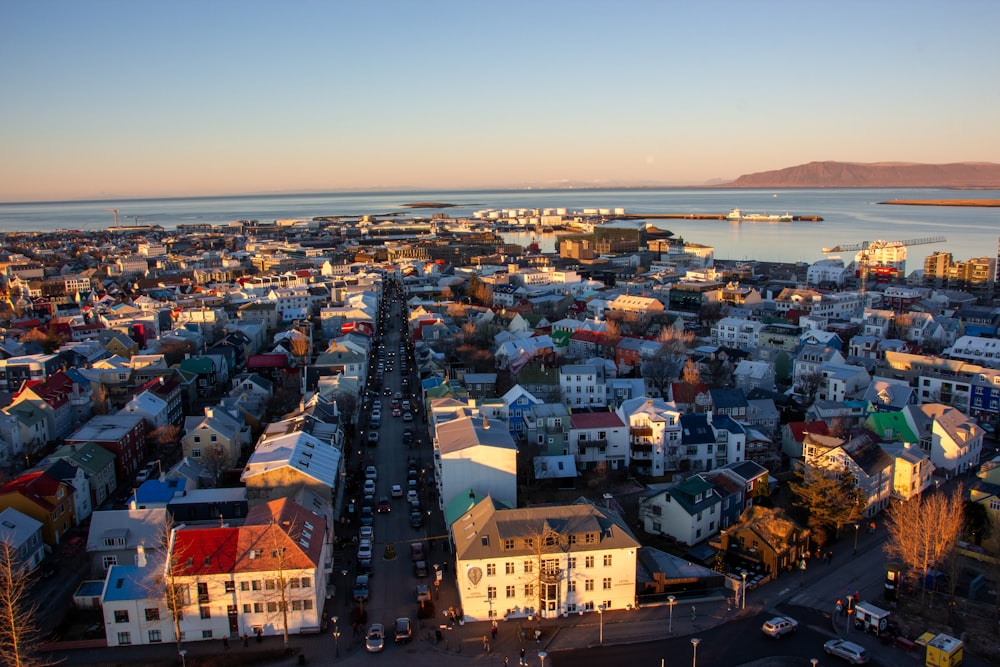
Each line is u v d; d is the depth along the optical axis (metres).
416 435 153.38
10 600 79.88
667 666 78.69
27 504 105.00
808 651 81.06
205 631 83.94
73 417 163.75
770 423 153.50
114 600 82.44
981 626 86.19
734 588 93.25
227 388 194.12
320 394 154.62
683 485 110.12
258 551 84.44
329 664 79.38
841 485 108.12
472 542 88.19
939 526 94.19
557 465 128.62
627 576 89.62
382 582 95.69
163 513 99.62
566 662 79.50
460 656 80.75
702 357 198.38
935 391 172.25
